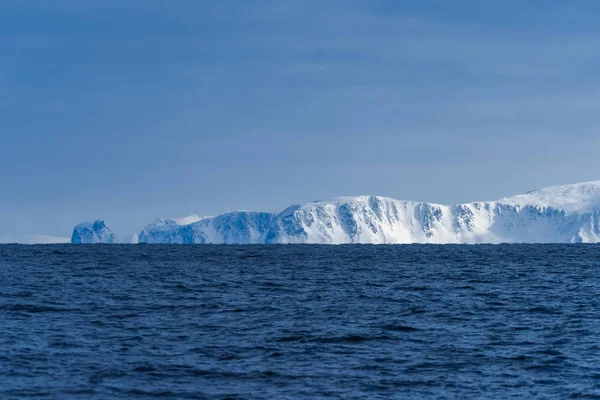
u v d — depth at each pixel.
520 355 126.12
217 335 144.00
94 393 100.25
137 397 99.12
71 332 144.00
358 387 105.50
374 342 137.75
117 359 120.19
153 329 150.12
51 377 107.75
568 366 117.94
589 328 154.00
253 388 104.38
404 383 107.81
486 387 105.88
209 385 105.56
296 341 138.12
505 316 172.38
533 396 101.31
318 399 99.50
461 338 142.38
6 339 134.12
